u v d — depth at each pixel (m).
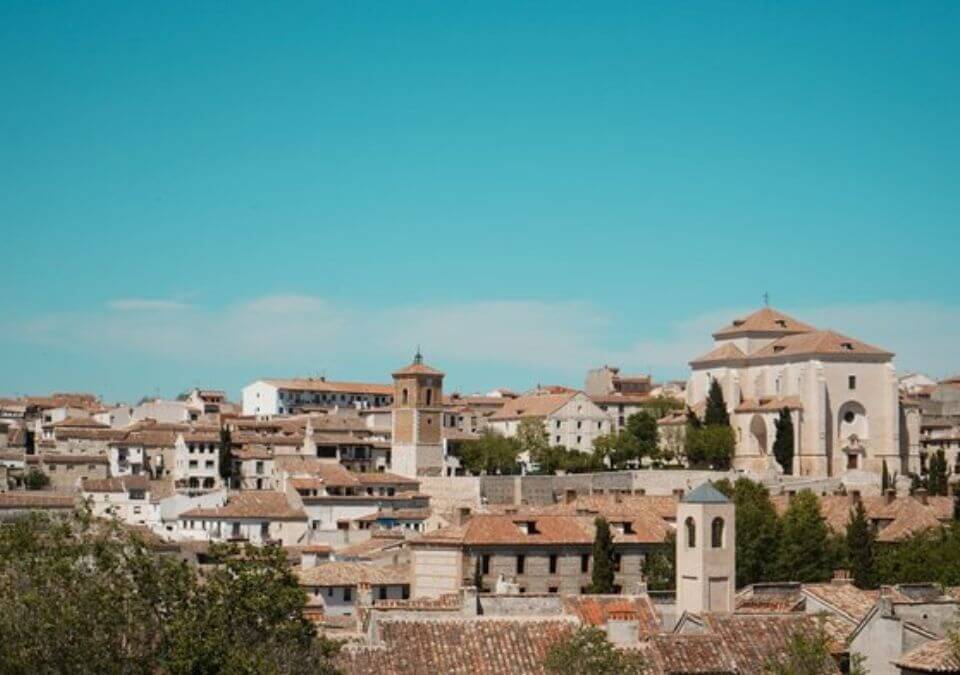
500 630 115.31
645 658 110.75
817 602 126.12
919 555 198.38
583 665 107.62
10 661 97.69
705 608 140.00
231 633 104.38
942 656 102.69
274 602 106.75
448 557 198.88
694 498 142.12
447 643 113.44
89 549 107.31
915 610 113.88
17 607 99.94
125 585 103.44
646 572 197.75
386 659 110.94
